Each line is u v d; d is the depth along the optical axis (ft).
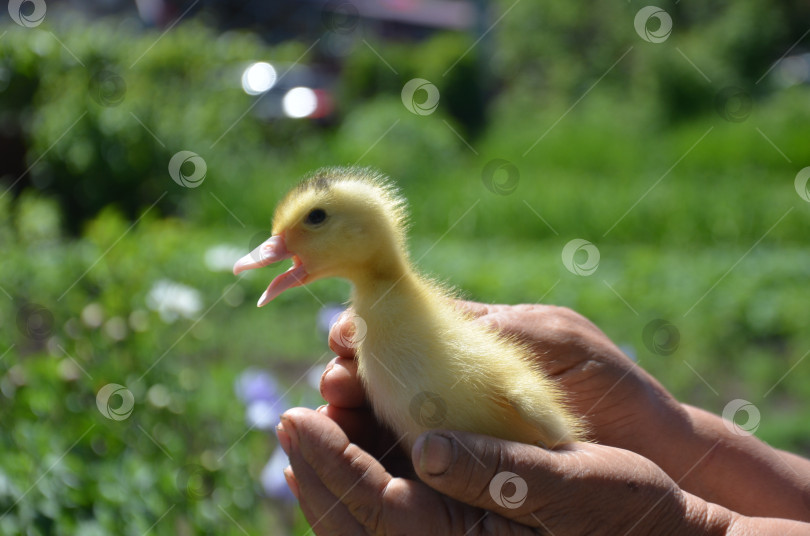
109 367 12.49
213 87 34.88
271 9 57.36
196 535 10.57
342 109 49.16
